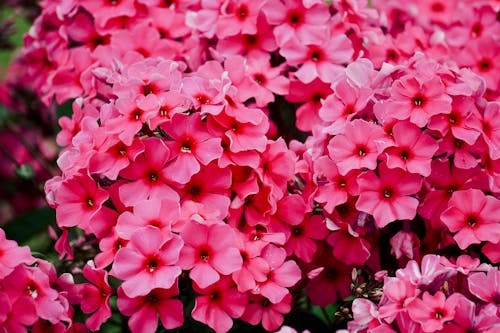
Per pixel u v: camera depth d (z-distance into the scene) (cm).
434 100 50
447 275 48
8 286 48
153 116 49
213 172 50
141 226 48
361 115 52
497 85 60
